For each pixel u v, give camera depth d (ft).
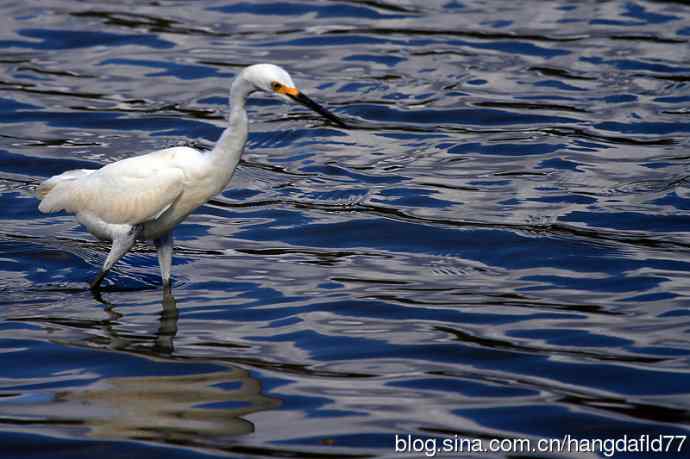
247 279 40.22
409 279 40.22
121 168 37.22
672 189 48.60
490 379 32.01
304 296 38.55
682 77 62.34
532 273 40.68
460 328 35.76
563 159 52.49
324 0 75.82
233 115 36.35
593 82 62.18
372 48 67.36
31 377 31.99
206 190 37.22
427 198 48.44
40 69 64.28
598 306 37.45
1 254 42.22
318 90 61.41
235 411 29.94
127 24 71.05
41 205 39.14
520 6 74.64
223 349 34.06
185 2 75.36
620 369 32.48
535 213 46.47
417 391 31.27
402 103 59.88
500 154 53.57
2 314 36.73
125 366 32.76
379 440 28.45
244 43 68.13
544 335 35.09
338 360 33.40
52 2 75.10
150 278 40.47
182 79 63.00
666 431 28.86
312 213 47.11
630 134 55.47
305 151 54.54
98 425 29.04
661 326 35.53
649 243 43.19
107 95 60.90
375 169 52.19
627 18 71.92
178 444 28.12
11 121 57.41
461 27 70.79
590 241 43.37
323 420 29.48
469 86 61.98
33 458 27.43
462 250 42.93
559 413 29.89
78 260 41.93
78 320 36.32
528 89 61.52
